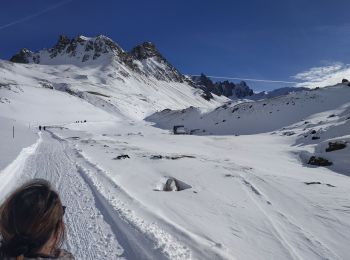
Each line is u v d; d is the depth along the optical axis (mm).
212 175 15102
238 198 10953
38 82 197250
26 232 1352
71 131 64250
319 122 59719
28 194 1399
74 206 9477
